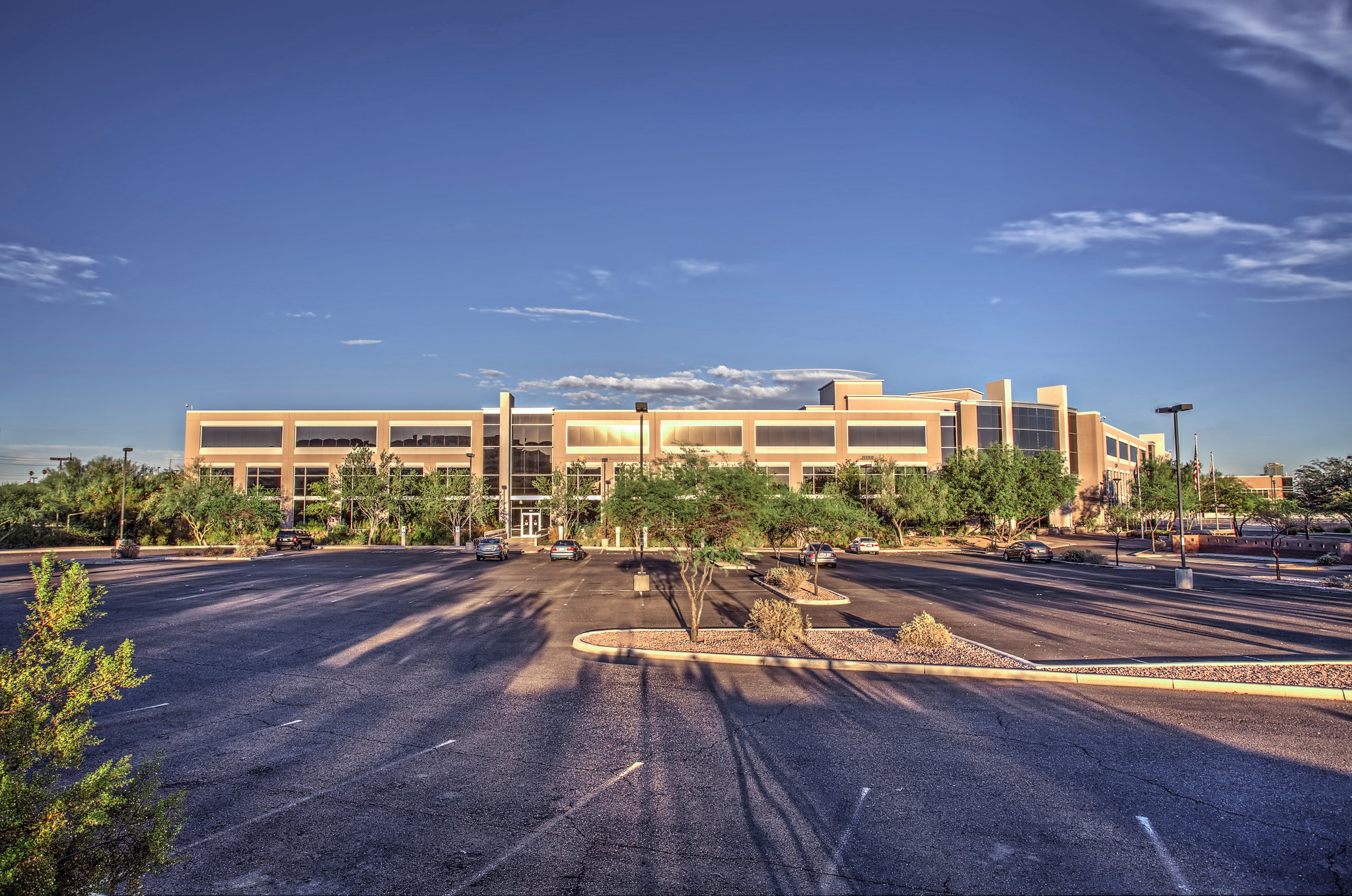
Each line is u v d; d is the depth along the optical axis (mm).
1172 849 6250
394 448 65812
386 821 6750
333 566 37281
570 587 27312
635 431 65812
